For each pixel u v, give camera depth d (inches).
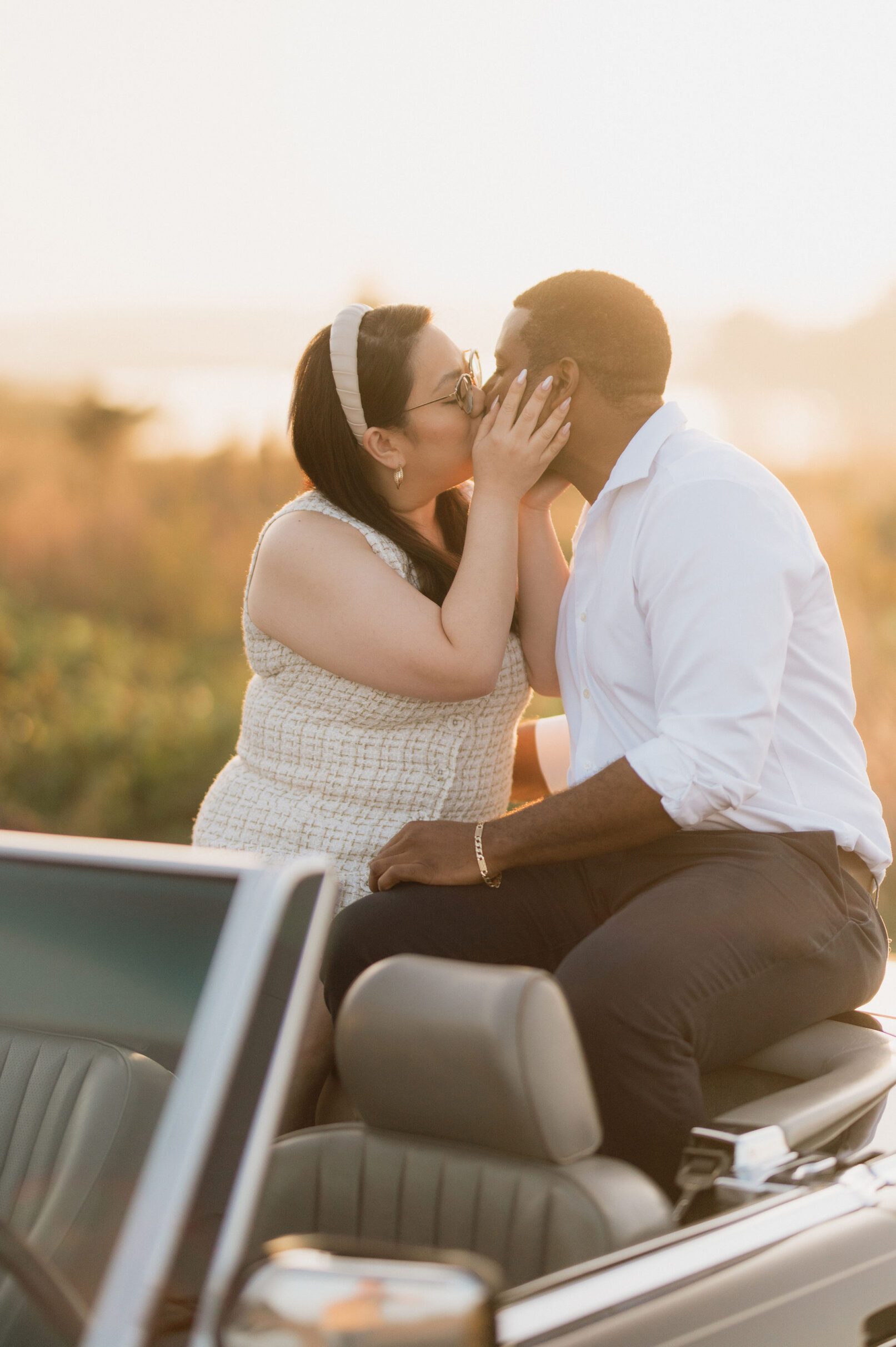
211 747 338.6
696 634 85.7
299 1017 46.4
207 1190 43.6
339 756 99.9
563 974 75.9
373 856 99.5
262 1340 37.3
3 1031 58.2
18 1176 54.7
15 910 58.5
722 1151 61.3
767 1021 80.0
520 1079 55.2
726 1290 54.3
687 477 89.7
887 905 276.2
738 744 84.1
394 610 95.9
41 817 335.9
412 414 98.8
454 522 109.9
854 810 92.0
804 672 91.4
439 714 100.5
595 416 96.7
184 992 55.1
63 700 345.1
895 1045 81.0
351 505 101.3
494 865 88.7
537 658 105.3
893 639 300.8
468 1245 57.1
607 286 96.5
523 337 97.3
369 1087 58.6
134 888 56.0
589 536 96.2
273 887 46.0
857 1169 64.7
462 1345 37.1
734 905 79.7
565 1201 55.4
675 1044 73.1
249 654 104.6
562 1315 50.0
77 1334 47.8
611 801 85.4
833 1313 56.6
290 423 103.3
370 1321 37.0
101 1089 55.2
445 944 87.5
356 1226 59.8
